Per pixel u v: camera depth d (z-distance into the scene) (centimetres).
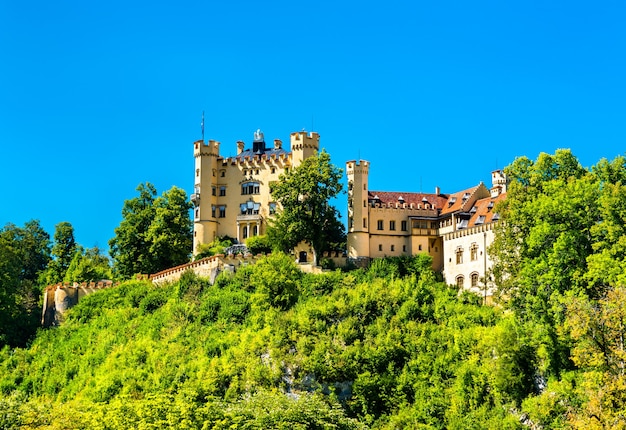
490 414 7856
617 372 6594
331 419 7269
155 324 10375
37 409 7144
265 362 8925
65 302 11631
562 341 7900
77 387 9319
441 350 8756
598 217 8394
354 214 12194
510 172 9762
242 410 7156
